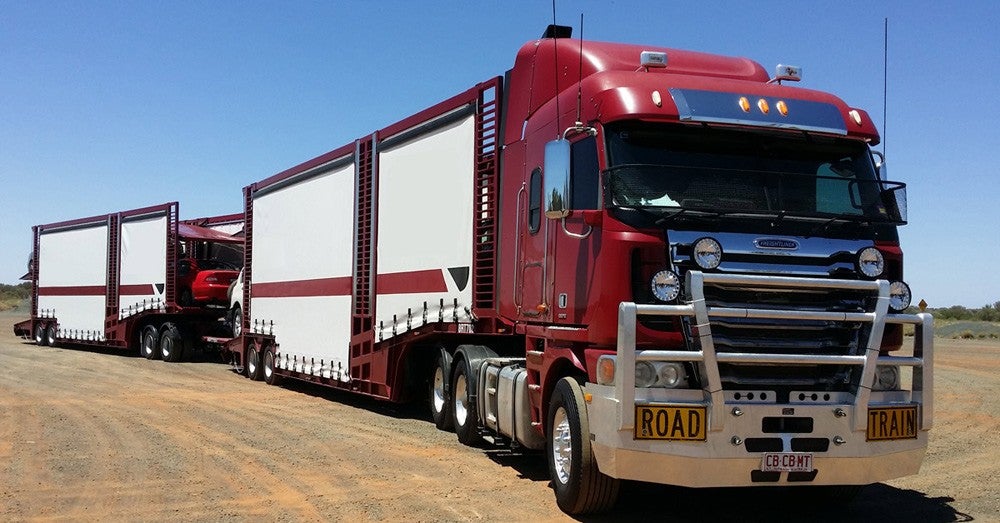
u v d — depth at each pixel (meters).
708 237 6.29
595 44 8.34
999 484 8.55
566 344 7.52
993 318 58.97
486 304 10.02
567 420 7.22
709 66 8.30
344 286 14.18
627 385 6.11
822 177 7.05
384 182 12.94
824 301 6.55
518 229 8.98
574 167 7.43
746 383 6.33
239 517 7.02
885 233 7.00
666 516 7.22
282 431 11.49
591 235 6.96
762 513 7.39
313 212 15.62
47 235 30.50
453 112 11.08
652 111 6.80
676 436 6.13
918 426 6.61
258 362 18.16
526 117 9.09
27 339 34.53
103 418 12.59
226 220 25.14
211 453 9.82
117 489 8.01
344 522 6.87
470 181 10.52
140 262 24.59
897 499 7.93
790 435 6.24
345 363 14.00
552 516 7.10
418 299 11.74
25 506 7.38
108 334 26.34
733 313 6.21
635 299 6.46
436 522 6.87
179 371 20.81
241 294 19.84
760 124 6.98
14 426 11.79
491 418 9.58
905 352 20.36
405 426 12.06
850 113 7.34
